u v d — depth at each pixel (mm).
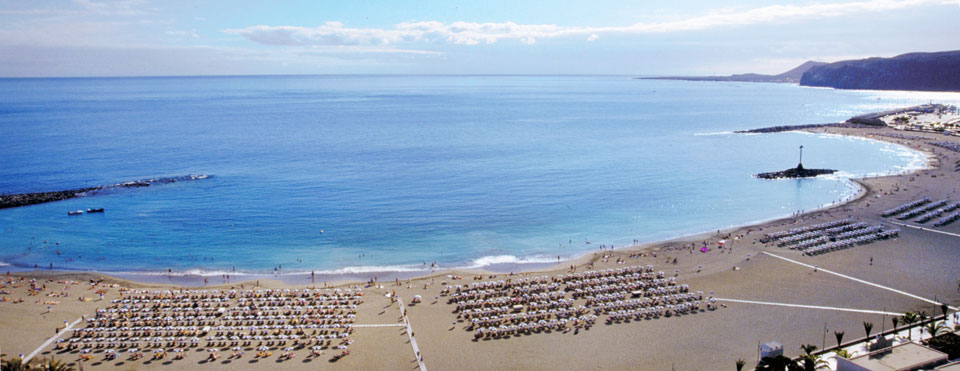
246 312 75500
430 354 64625
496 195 147125
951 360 56219
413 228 119188
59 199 141875
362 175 171625
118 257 102188
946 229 107312
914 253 94750
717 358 63219
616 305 76875
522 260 100875
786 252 97312
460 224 122062
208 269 96562
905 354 54000
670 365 61938
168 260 100750
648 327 71062
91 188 152375
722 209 133500
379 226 120562
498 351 65375
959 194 133875
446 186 157250
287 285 88438
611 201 141625
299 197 144625
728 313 74438
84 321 72375
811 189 152250
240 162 192625
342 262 99812
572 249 106625
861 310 74125
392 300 80000
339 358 63781
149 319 72812
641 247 104875
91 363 61906
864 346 63875
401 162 193750
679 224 121875
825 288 81562
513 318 73750
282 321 72750
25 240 111312
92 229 118312
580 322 72562
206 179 165500
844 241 100500
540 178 168375
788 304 76625
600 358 63719
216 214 129250
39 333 68688
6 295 81375
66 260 100500
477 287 84312
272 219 125500
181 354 63844
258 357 63906
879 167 180000
